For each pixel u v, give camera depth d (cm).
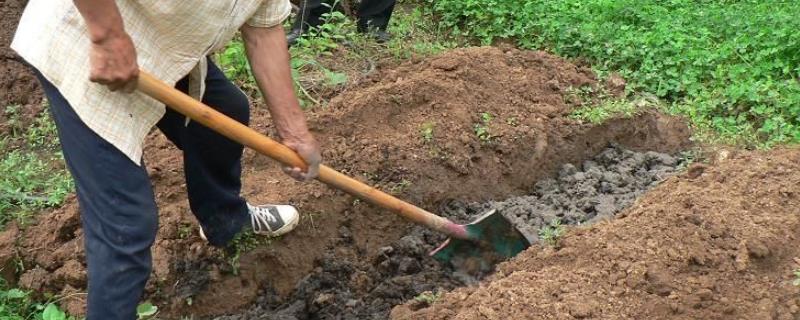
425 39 489
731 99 423
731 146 397
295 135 283
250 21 277
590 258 310
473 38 499
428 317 299
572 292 295
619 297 295
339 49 461
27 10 272
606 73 443
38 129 412
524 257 321
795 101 416
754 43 460
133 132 265
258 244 336
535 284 299
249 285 336
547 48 479
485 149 380
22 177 373
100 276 267
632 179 378
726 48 454
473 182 375
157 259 330
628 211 337
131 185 265
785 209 327
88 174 265
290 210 335
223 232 322
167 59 269
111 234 266
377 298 331
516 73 416
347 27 478
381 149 370
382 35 474
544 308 290
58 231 342
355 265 346
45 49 262
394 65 450
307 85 429
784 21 468
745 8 495
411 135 377
